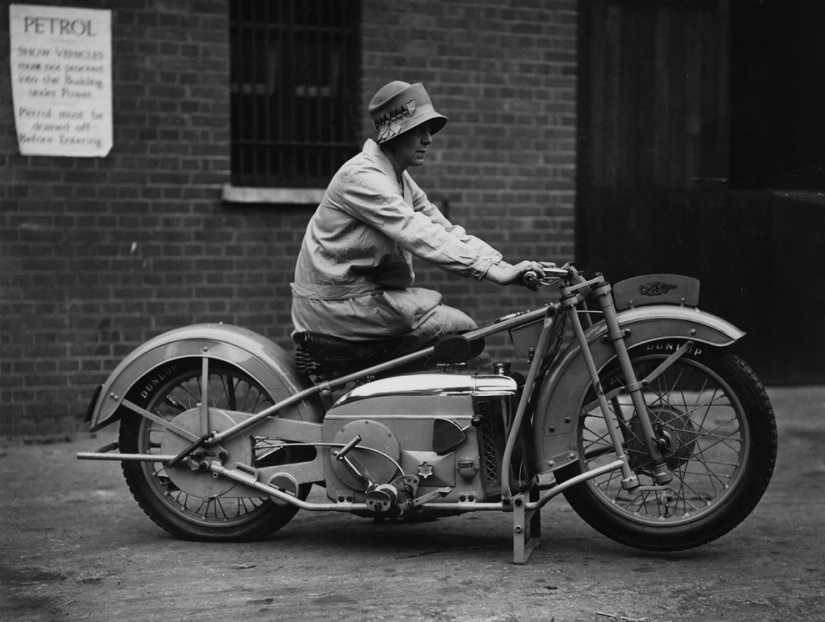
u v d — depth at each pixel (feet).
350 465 12.83
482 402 12.68
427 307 13.51
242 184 23.09
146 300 22.12
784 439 20.75
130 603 11.40
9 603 11.43
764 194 25.52
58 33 21.44
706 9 25.22
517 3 23.77
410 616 10.87
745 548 13.51
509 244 24.04
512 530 14.55
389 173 13.52
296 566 12.75
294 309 13.84
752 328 25.44
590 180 24.68
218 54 22.25
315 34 23.38
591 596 11.50
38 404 21.65
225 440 13.65
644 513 14.10
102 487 17.37
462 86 23.59
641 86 24.99
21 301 21.52
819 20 25.49
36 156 21.48
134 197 21.98
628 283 13.11
